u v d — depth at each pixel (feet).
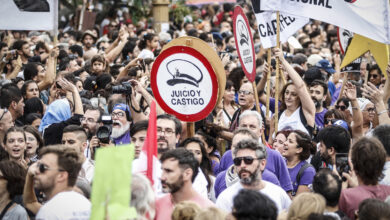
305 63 69.05
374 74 64.23
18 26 54.34
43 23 54.70
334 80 68.13
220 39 81.30
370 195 30.78
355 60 54.54
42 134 46.37
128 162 23.04
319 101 48.26
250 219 24.20
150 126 29.60
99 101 50.83
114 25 101.14
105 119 40.68
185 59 38.14
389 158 33.96
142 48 75.31
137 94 46.83
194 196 29.66
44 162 28.55
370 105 47.85
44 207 28.07
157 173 31.14
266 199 24.52
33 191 33.06
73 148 29.35
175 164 29.14
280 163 37.09
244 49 44.55
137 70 56.18
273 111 51.83
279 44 45.27
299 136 38.19
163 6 102.94
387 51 52.85
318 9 46.42
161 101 38.42
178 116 38.42
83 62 73.31
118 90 42.16
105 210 22.70
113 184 22.86
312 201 26.22
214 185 36.96
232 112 52.06
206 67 37.99
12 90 47.57
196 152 37.27
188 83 38.27
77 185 32.55
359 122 44.01
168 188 29.19
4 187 33.09
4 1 54.13
